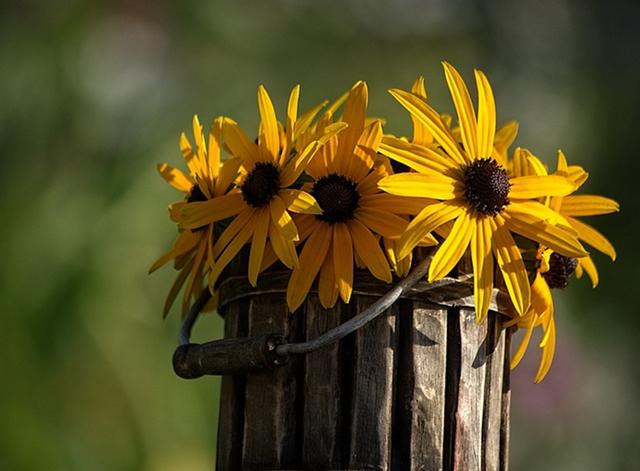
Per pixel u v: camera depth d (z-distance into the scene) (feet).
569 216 9.29
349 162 8.53
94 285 20.68
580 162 31.19
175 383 20.90
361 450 8.25
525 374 26.11
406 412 8.34
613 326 28.86
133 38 25.99
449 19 31.24
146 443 20.43
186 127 25.12
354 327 8.19
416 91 9.00
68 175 23.00
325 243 8.39
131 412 20.48
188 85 26.86
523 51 32.04
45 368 20.34
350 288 8.21
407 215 8.46
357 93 8.52
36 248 20.92
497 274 8.66
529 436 26.61
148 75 25.85
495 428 8.82
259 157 8.78
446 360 8.50
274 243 8.24
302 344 8.26
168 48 26.66
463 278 8.48
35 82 23.86
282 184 8.46
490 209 8.39
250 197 8.52
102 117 24.22
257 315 8.62
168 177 9.66
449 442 8.43
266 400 8.50
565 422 26.76
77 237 21.17
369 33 30.01
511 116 31.35
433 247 8.41
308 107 28.78
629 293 29.01
